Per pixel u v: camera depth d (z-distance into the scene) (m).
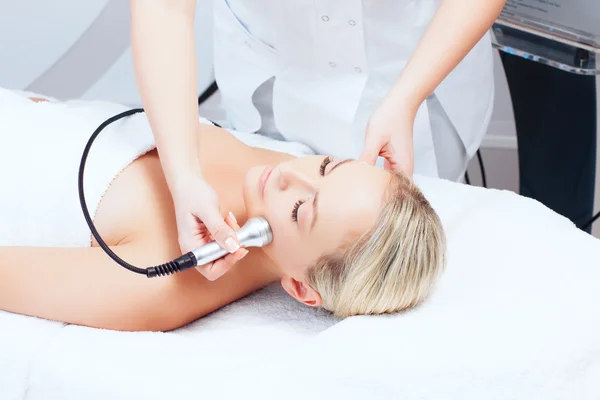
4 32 1.66
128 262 1.00
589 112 1.50
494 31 1.38
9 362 0.88
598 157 1.93
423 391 0.85
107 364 0.87
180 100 0.97
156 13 0.99
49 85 1.72
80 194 1.01
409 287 0.94
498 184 2.24
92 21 1.67
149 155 1.13
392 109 1.06
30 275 0.97
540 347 0.87
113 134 1.12
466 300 0.96
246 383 0.84
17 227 1.08
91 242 1.07
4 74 1.69
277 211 0.97
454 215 1.16
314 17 1.18
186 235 0.93
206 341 0.97
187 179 0.94
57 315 0.96
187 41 1.00
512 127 2.25
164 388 0.84
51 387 0.87
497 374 0.85
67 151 1.08
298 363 0.85
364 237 0.95
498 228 1.10
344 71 1.25
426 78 1.07
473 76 1.34
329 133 1.32
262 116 1.44
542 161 1.59
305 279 1.00
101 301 0.96
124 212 1.06
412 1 1.21
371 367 0.85
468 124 1.39
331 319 1.04
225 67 1.39
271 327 1.01
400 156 1.07
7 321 0.94
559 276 1.00
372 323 0.91
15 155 1.09
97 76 1.72
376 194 0.97
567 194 1.61
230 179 1.15
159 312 0.98
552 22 1.23
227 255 0.92
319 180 0.98
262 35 1.29
